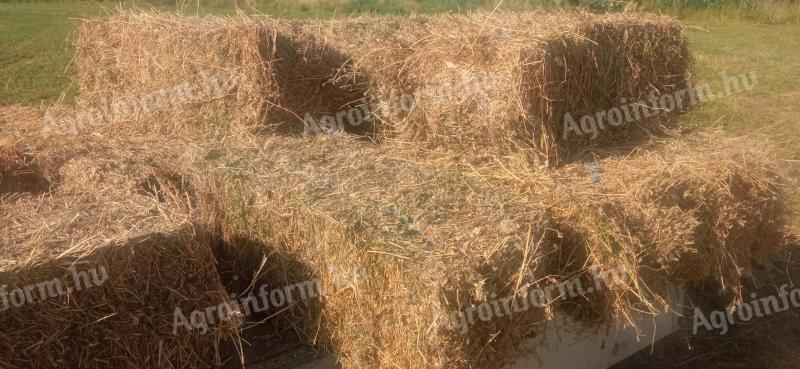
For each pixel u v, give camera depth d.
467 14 5.52
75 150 4.50
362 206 3.34
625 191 3.65
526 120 4.03
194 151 4.25
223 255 3.95
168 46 5.07
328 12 18.52
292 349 3.62
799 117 8.91
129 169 4.05
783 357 4.43
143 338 3.02
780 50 14.02
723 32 16.47
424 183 3.71
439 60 4.35
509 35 4.16
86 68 6.27
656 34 4.85
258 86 4.77
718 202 3.83
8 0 21.50
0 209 3.31
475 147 4.18
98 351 2.93
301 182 3.67
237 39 4.75
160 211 3.25
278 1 19.39
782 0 18.95
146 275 2.99
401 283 2.85
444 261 2.83
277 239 3.55
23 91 9.16
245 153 4.23
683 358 4.40
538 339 3.62
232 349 3.59
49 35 14.37
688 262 3.89
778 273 5.42
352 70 5.07
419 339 2.80
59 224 3.09
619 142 4.69
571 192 3.60
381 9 18.23
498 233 3.06
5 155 4.54
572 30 4.30
